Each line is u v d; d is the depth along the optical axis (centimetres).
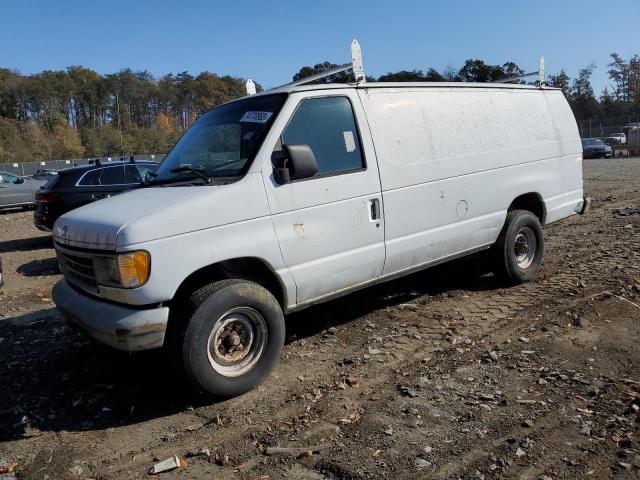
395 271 516
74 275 432
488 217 594
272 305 415
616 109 7588
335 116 471
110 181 1127
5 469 331
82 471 326
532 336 489
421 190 521
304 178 439
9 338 572
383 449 326
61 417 395
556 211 685
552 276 673
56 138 8412
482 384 403
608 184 1798
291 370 448
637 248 786
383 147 495
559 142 687
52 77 10931
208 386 386
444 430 343
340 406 383
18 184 1984
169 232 373
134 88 11544
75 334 574
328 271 455
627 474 292
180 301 405
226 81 12569
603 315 526
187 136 513
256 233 411
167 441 354
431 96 548
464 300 604
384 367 444
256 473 312
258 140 429
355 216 470
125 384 445
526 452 315
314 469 312
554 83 7575
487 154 588
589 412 355
